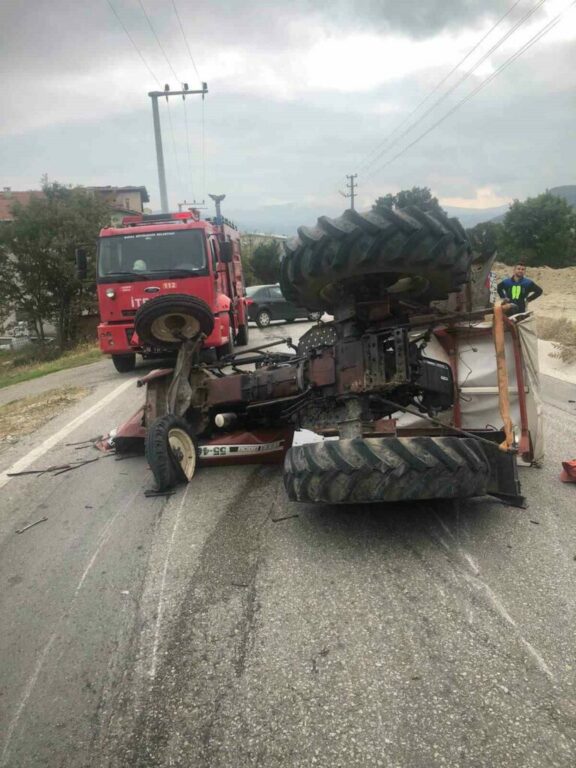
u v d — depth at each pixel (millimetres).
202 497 5188
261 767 2314
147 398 6406
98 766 2381
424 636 3039
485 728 2432
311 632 3125
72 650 3127
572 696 2592
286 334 19781
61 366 17938
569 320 19594
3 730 2602
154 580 3793
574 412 8133
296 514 4660
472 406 5523
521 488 5066
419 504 4734
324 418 4879
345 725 2486
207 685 2785
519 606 3287
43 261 25906
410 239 3615
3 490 5816
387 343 4180
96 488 5660
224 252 12781
